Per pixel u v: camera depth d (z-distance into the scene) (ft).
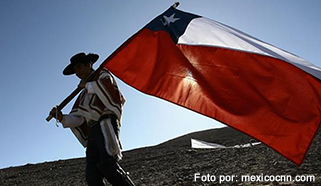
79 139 14.85
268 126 14.17
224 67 14.99
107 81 13.93
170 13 16.48
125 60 15.16
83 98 14.19
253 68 14.74
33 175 51.72
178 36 15.79
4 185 45.78
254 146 44.11
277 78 14.53
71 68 15.30
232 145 56.70
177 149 58.90
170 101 14.83
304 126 14.05
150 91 14.88
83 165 56.44
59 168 55.77
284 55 14.97
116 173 13.47
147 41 15.58
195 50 15.44
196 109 14.56
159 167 39.09
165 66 15.20
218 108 14.47
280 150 14.06
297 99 14.32
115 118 13.87
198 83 14.80
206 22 16.21
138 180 31.65
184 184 25.25
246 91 14.62
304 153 13.94
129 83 14.97
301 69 14.39
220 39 15.47
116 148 13.34
